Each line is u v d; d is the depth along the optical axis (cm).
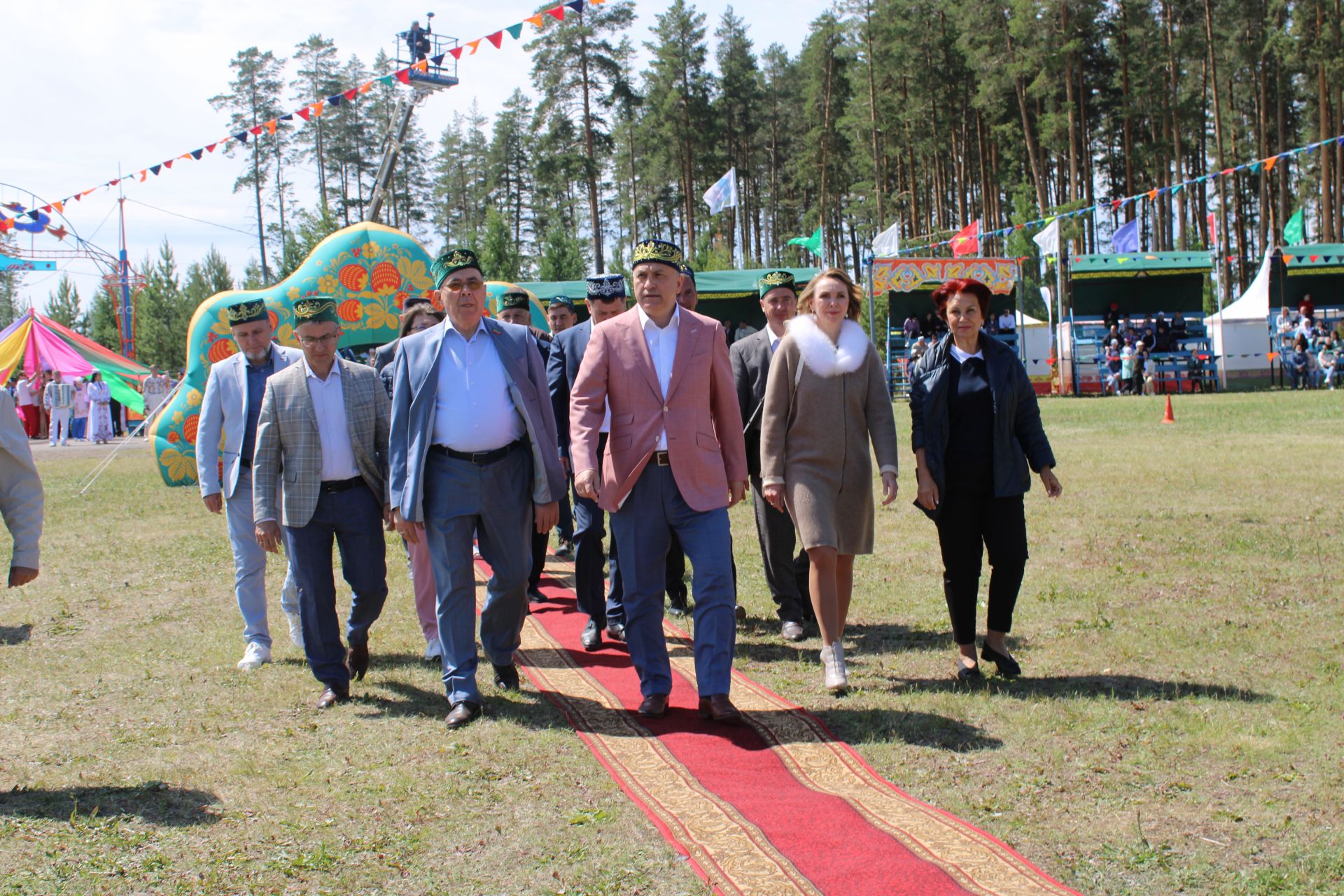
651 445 446
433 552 461
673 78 4950
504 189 6266
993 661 492
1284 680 462
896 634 576
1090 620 574
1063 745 397
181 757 410
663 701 453
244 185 5225
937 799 352
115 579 788
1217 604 598
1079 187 5062
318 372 487
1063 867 301
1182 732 403
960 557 482
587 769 389
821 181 5534
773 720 435
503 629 493
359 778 384
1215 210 5134
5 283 6078
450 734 432
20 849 329
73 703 485
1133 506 939
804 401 473
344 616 661
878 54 4941
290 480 477
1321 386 2936
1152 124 4619
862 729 424
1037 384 3045
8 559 931
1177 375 2952
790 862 302
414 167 5747
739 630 602
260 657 550
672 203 5628
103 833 340
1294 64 4072
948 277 2781
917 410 484
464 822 341
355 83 5338
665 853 314
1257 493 988
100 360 2959
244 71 5050
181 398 1338
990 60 4406
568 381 619
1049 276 3475
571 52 4141
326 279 1369
